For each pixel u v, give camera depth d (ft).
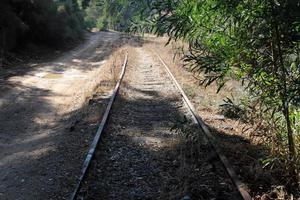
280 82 17.80
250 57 18.31
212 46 18.01
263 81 18.35
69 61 84.28
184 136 26.58
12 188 21.16
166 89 46.11
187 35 18.93
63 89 50.60
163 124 31.60
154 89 46.39
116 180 21.35
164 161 23.80
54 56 92.38
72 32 138.41
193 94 42.78
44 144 28.02
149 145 26.68
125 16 20.43
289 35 17.04
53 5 111.24
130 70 62.28
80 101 42.19
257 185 20.62
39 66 72.38
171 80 51.55
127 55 82.84
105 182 21.03
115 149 25.68
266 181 20.79
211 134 26.76
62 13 133.80
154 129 30.30
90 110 35.70
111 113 33.76
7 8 81.00
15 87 49.73
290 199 19.24
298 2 15.46
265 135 23.95
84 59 89.76
